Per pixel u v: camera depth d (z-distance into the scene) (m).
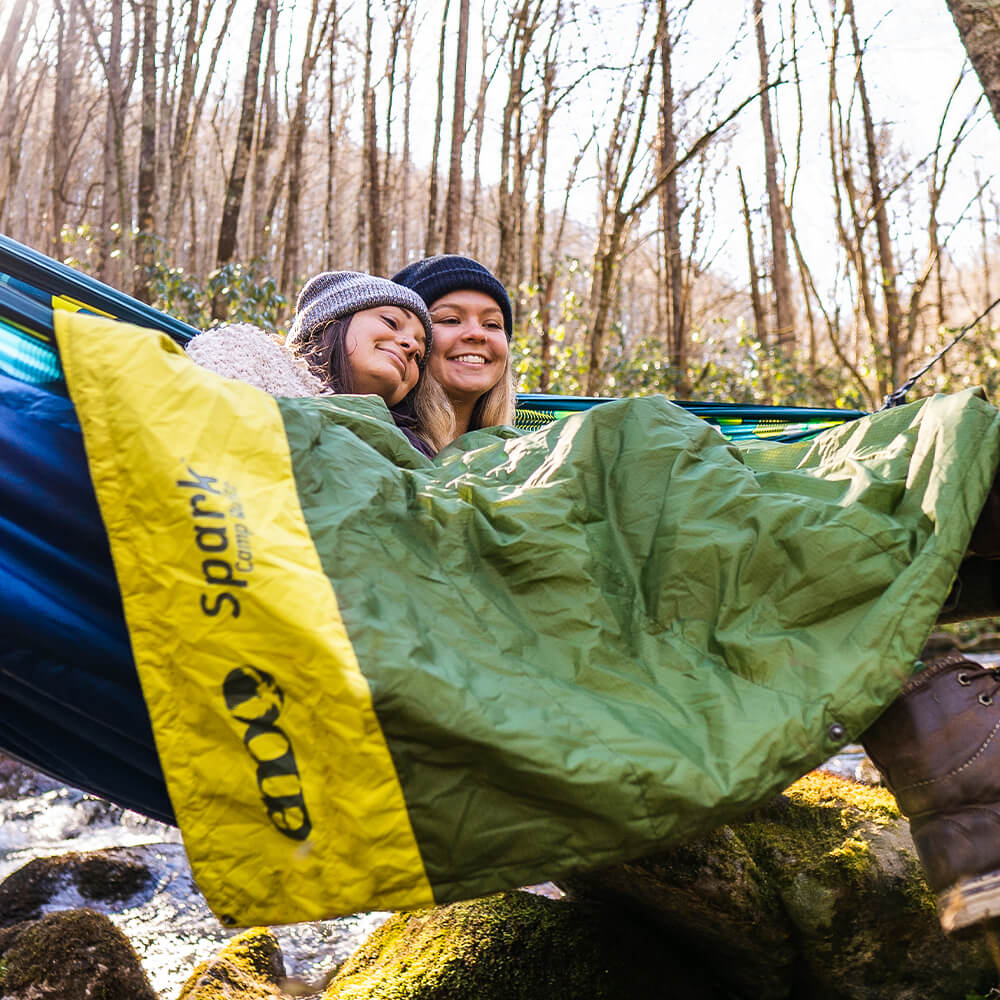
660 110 8.94
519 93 9.70
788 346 11.80
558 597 1.42
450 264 2.57
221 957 2.57
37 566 1.51
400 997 2.16
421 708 1.21
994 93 2.72
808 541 1.44
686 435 1.62
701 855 2.13
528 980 2.19
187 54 9.57
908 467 1.53
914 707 1.48
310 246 20.55
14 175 14.17
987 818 1.41
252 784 1.22
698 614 1.43
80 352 1.36
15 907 3.11
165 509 1.29
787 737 1.29
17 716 1.72
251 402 1.43
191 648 1.24
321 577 1.29
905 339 10.20
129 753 1.65
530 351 8.54
